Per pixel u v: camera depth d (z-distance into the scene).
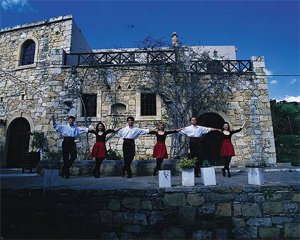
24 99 12.15
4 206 4.65
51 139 10.71
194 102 10.78
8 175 7.22
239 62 11.53
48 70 12.08
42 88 11.95
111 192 4.54
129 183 5.32
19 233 4.54
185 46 11.29
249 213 4.43
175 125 10.45
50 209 4.58
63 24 12.66
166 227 4.37
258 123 10.88
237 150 10.62
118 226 4.42
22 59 12.98
